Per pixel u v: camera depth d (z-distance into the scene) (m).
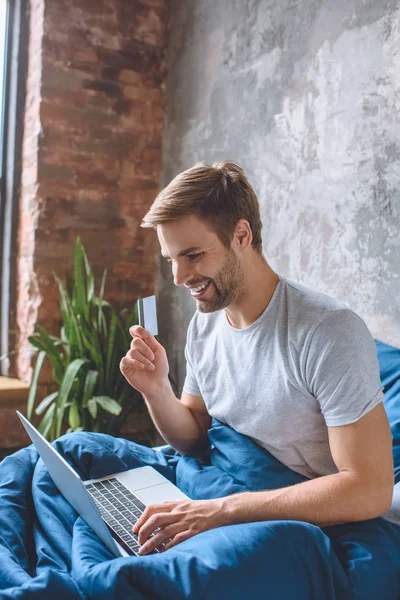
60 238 3.07
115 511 1.28
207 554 0.99
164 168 3.32
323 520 1.12
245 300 1.38
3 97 3.26
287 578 1.01
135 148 3.26
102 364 2.79
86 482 1.45
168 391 1.60
